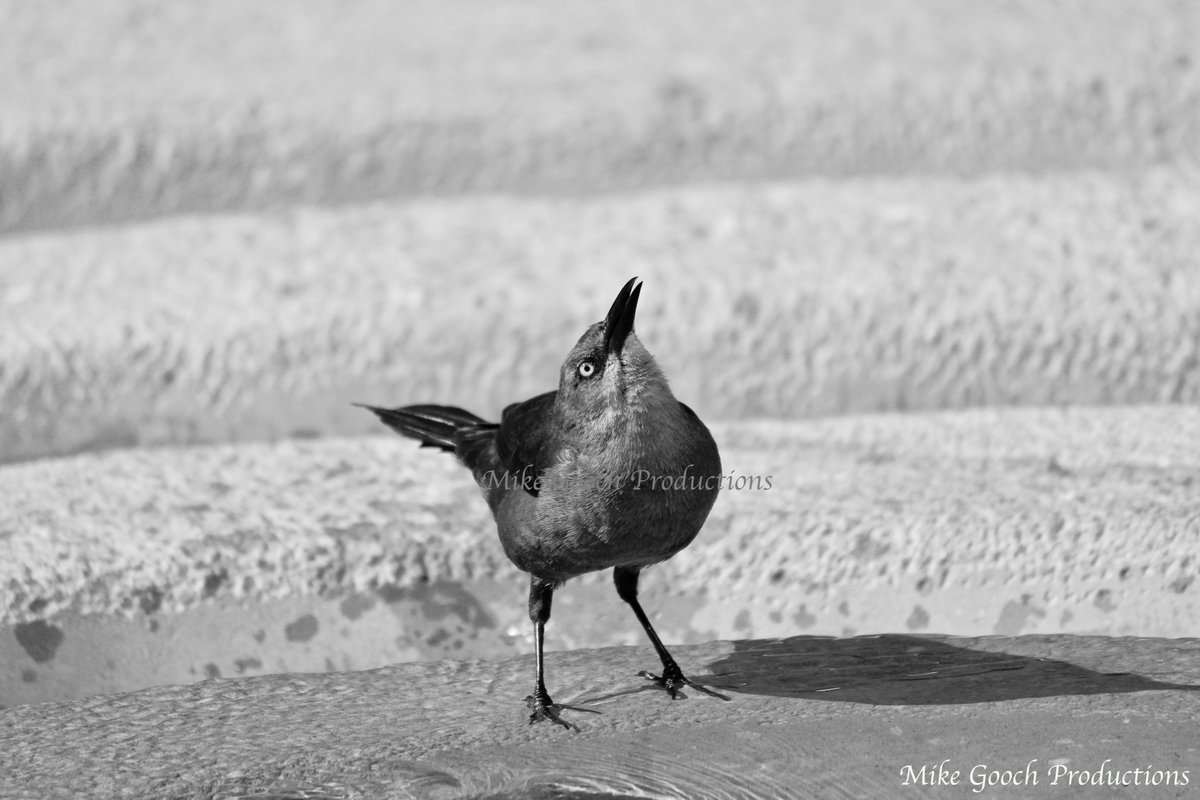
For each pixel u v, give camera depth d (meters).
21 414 11.05
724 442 10.08
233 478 9.24
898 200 13.15
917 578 8.02
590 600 8.24
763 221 12.81
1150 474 8.80
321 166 14.62
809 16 17.53
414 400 11.45
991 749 6.05
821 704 6.64
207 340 11.27
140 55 16.64
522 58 16.31
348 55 16.56
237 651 7.83
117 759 6.23
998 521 8.06
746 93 14.77
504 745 6.34
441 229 13.18
